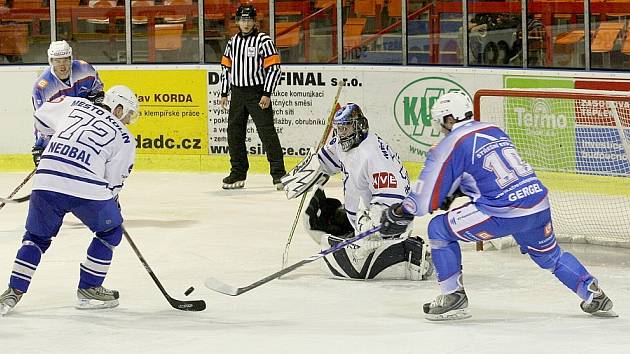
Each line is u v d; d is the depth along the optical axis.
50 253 15.43
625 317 11.40
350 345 10.27
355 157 13.19
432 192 10.93
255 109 20.64
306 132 22.30
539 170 19.50
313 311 11.91
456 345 10.23
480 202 10.88
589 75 19.78
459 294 11.27
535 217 10.88
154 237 16.56
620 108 18.41
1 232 17.03
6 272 14.23
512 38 21.59
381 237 13.23
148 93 23.00
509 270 14.08
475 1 21.84
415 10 22.42
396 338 10.54
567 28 21.06
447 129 11.12
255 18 20.58
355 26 22.91
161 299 12.61
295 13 23.19
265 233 16.81
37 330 11.03
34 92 16.36
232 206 19.12
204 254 15.35
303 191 14.08
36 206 11.43
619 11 20.55
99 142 11.41
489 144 10.87
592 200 18.36
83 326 11.19
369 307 12.07
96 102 11.89
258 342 10.44
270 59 20.48
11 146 23.28
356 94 21.97
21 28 23.97
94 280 11.94
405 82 21.55
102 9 23.72
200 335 10.76
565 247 15.65
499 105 19.94
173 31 23.56
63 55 16.14
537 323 11.15
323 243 13.88
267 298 12.62
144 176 22.48
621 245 15.55
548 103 19.22
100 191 11.41
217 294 12.89
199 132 22.84
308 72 22.14
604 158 18.67
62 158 11.36
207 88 22.70
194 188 21.05
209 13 23.41
